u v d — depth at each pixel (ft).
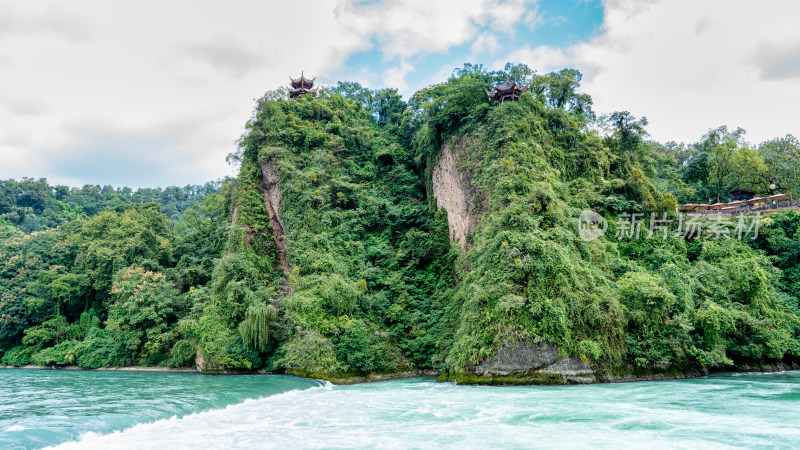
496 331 117.50
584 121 184.65
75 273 201.87
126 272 176.76
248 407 88.17
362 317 147.43
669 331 120.67
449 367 125.59
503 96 175.22
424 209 188.34
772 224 160.56
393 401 93.25
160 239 203.10
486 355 117.08
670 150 289.33
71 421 70.33
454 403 90.02
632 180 160.56
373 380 135.44
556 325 113.70
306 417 78.89
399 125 240.32
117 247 191.72
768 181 201.77
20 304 192.85
